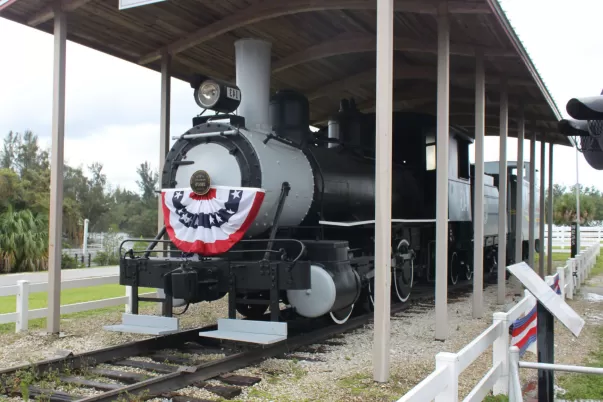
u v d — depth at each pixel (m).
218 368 5.60
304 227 7.72
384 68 5.75
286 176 7.25
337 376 5.68
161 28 8.48
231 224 6.59
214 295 6.62
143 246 30.05
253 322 6.06
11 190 26.69
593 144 5.66
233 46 9.20
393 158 11.51
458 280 14.98
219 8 7.83
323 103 12.59
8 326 8.78
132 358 6.30
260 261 6.35
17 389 4.96
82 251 31.39
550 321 4.21
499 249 10.78
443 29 7.27
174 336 6.88
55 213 7.88
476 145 8.99
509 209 17.92
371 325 8.38
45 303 11.41
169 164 7.31
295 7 7.41
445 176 7.54
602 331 8.35
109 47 9.20
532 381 5.60
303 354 6.59
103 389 5.14
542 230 15.84
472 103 12.27
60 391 5.04
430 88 11.52
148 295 12.55
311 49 9.37
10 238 21.88
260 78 7.82
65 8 7.78
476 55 8.72
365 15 8.03
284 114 8.17
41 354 6.74
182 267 6.48
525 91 11.01
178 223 6.98
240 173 6.77
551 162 16.67
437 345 7.16
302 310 6.82
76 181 53.53
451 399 3.46
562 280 9.23
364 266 8.73
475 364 6.25
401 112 11.45
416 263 11.77
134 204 61.22
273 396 5.01
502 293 10.74
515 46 8.01
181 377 5.23
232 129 6.93
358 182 9.15
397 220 8.71
